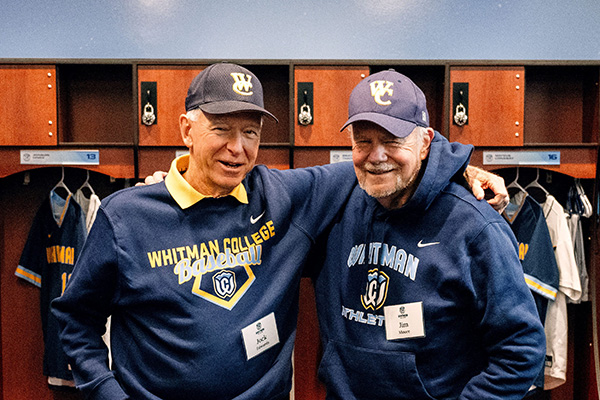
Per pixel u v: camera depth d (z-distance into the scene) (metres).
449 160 1.08
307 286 2.54
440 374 1.08
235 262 1.12
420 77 2.59
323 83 2.33
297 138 2.34
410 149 1.03
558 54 2.72
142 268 1.08
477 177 1.20
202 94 1.07
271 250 1.16
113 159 2.33
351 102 1.07
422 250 1.08
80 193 2.45
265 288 1.14
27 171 2.46
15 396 2.57
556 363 2.34
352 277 1.17
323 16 2.65
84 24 2.59
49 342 2.37
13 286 2.56
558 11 2.70
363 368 1.11
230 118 1.05
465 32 2.70
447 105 2.36
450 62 2.34
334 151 2.35
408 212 1.10
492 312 1.01
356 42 2.67
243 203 1.17
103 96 2.54
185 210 1.12
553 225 2.41
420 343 1.06
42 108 2.29
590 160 2.42
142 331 1.10
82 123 2.53
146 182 1.23
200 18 2.62
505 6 2.70
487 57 2.71
